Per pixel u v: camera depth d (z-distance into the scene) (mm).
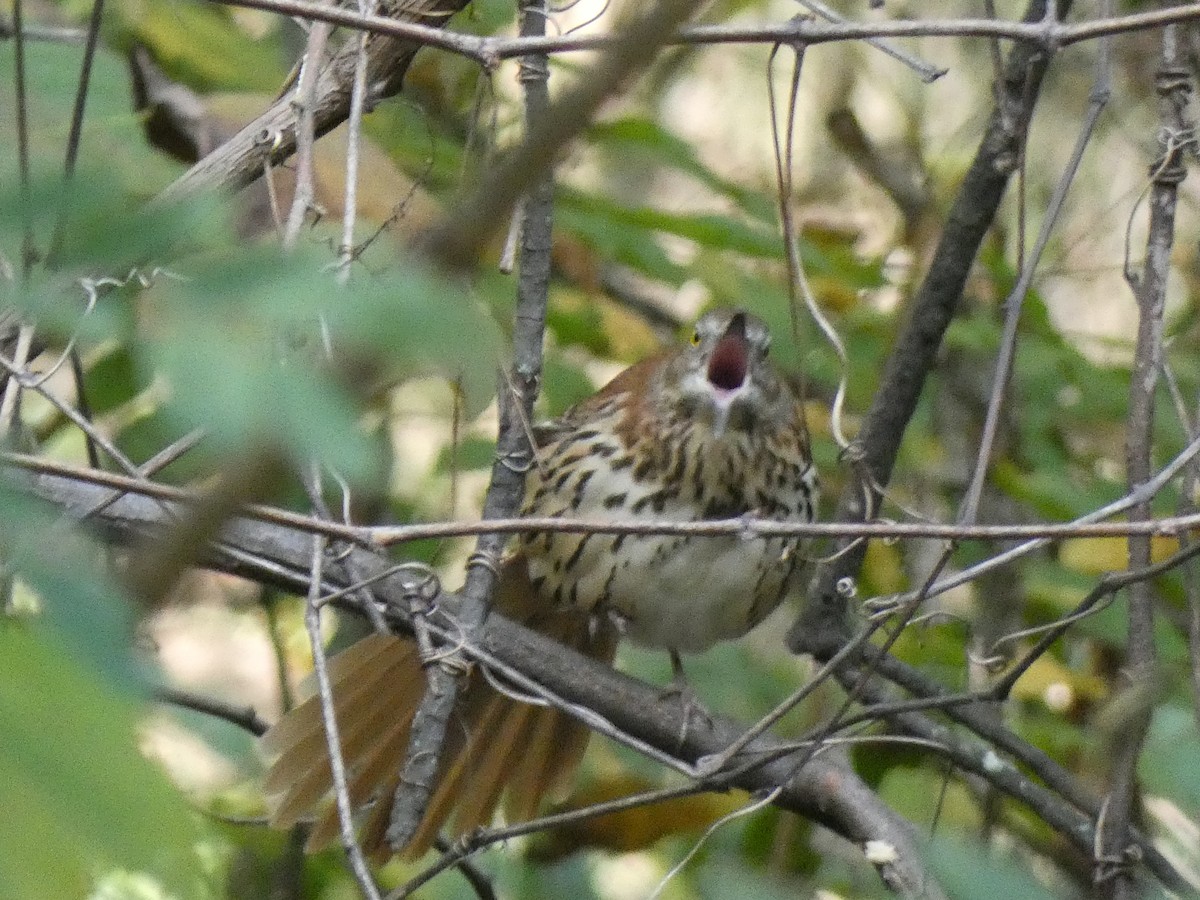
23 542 2410
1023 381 10867
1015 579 10016
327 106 6750
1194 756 3768
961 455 10781
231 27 9688
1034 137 12320
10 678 2004
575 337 10148
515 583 9477
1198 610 7105
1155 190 7441
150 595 2287
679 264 10039
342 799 5449
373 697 8547
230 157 6594
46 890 1910
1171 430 10094
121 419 8398
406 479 10617
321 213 5918
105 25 9094
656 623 9016
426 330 2398
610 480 8914
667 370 9047
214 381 2275
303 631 11633
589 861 10148
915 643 9844
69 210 2412
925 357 8562
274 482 2412
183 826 1998
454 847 6949
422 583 6699
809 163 13055
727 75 13305
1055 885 7996
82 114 6441
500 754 9133
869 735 8383
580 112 2373
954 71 12844
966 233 8383
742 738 6523
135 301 3049
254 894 9648
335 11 5371
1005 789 8102
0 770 1943
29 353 5859
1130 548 7102
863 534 5492
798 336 7238
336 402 2334
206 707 8156
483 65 5449
